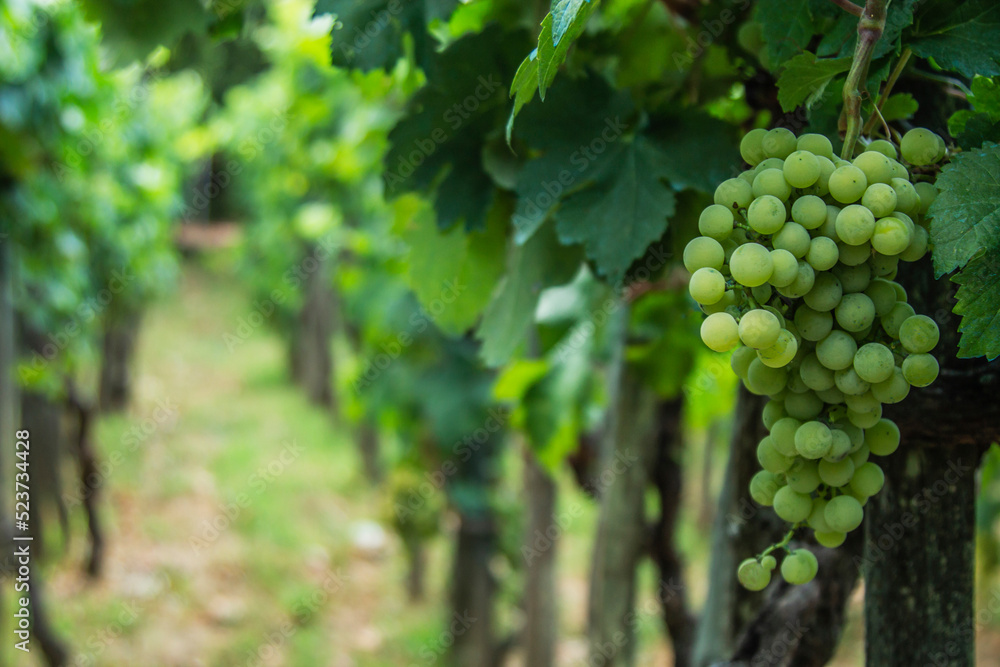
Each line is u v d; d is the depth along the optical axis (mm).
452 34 1473
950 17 1235
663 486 2607
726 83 1432
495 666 5570
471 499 5406
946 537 1372
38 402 5035
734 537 1606
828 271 1199
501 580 5668
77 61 3775
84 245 5016
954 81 1306
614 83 1440
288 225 7758
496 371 4887
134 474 8344
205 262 13914
